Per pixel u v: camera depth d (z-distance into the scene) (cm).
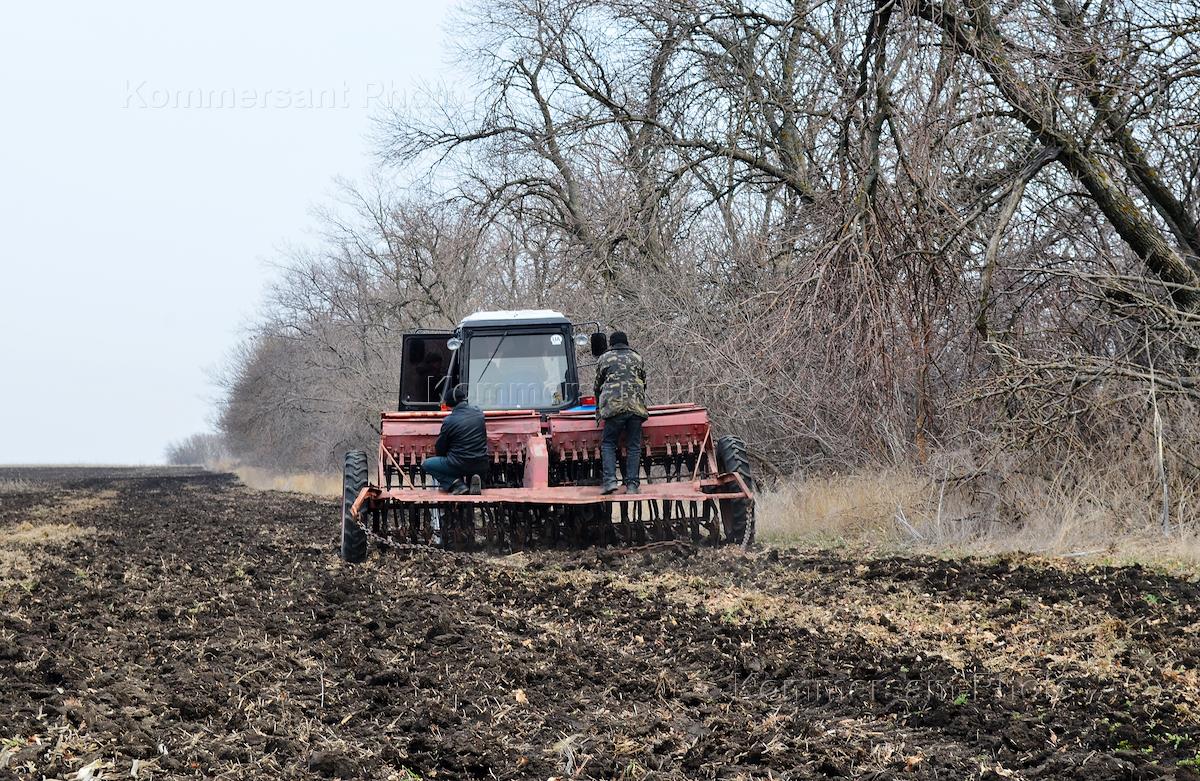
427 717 2280
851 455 6328
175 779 1933
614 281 8706
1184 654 2677
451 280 12431
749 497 4897
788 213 7388
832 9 5741
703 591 3753
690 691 2503
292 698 2461
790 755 2064
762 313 5700
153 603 3716
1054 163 5959
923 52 5150
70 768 1942
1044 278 5831
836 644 2908
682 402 7325
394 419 5097
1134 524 4722
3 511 9900
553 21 8981
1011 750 2073
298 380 17938
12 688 2483
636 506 4912
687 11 7544
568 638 3072
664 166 8412
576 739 2178
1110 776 1911
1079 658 2694
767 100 7606
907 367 5534
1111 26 5394
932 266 5303
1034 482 5062
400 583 4100
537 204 10475
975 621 3152
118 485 18225
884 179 5416
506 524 4975
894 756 2058
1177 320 4884
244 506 10756
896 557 4419
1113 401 4828
